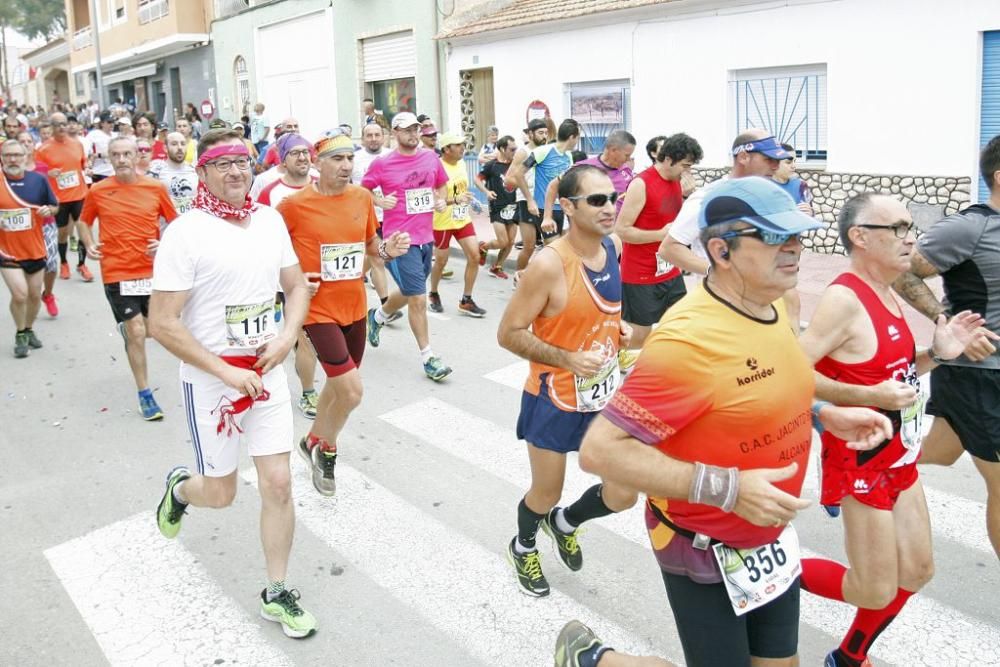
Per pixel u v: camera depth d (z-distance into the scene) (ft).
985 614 13.05
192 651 12.76
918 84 35.83
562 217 34.78
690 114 43.98
